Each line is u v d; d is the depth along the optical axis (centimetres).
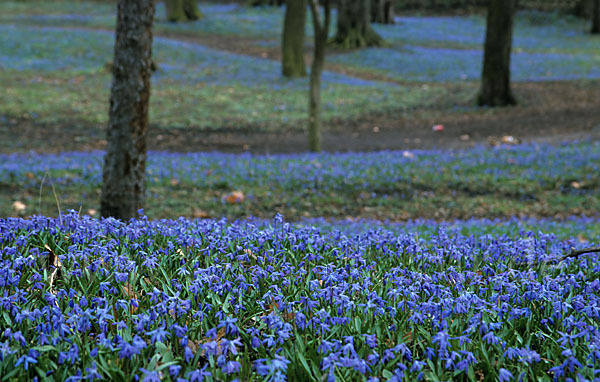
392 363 273
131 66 777
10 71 3059
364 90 3067
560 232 961
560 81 3253
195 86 3016
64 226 448
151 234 458
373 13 5597
